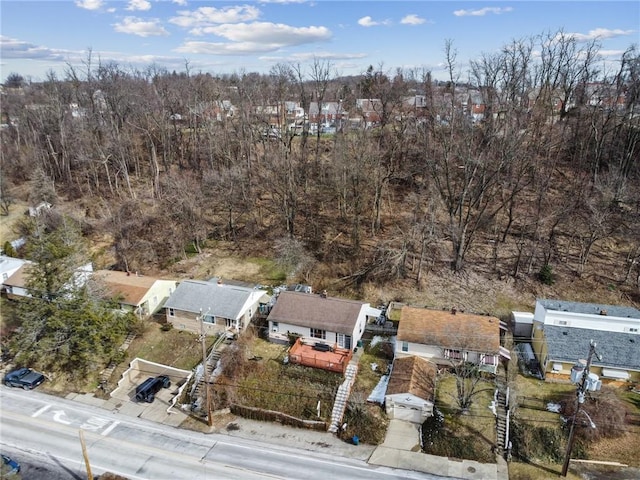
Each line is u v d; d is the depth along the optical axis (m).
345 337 37.50
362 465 29.02
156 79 81.69
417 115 59.06
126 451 30.27
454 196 51.25
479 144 48.59
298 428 32.28
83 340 36.22
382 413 32.69
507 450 29.53
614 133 55.75
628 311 36.94
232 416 33.59
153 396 35.28
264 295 44.03
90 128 71.50
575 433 30.00
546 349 34.53
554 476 27.83
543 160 53.91
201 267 51.53
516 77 50.09
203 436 31.62
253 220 56.84
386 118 59.56
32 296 38.00
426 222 47.56
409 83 78.88
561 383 34.31
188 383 36.09
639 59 54.22
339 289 46.12
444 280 46.09
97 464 29.14
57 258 38.03
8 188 70.12
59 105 71.25
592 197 49.00
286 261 48.50
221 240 56.38
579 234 48.25
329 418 32.38
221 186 56.56
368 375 35.75
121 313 39.28
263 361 37.22
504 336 38.34
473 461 29.14
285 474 28.30
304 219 56.31
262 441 31.16
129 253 52.56
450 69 48.59
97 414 33.91
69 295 38.00
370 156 51.50
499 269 46.50
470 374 35.00
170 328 42.03
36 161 70.94
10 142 83.75
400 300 44.16
